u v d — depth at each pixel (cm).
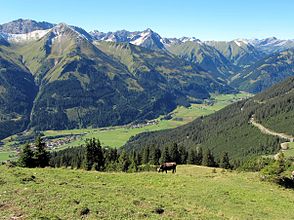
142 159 15038
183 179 6100
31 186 3909
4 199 3409
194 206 4216
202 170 8381
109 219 3152
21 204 3303
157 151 15025
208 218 3688
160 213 3591
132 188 4772
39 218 2962
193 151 15988
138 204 3747
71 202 3441
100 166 11462
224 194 5303
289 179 7125
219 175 7300
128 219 3206
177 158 15788
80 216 3141
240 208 4650
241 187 6019
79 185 4322
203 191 5300
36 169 5609
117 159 13425
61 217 3080
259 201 5209
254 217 4253
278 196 5741
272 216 4491
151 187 5222
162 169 7412
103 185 4750
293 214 4762
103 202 3581
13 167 5688
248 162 11881
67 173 5528
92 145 11750
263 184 6656
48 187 3938
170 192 4934
